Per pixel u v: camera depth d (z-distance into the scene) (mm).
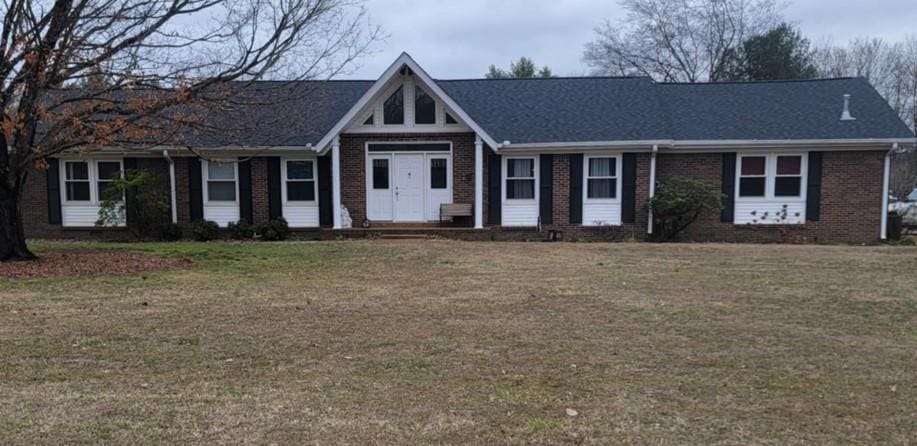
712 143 18484
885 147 18297
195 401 4496
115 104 11719
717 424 4125
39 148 11398
